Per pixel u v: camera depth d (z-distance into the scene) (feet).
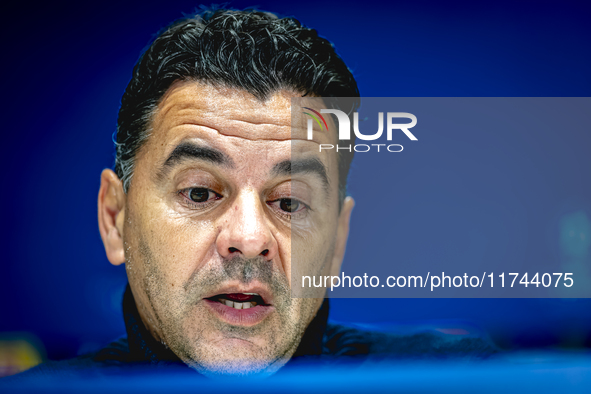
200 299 7.06
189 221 7.07
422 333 9.41
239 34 7.49
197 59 7.35
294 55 7.45
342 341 9.08
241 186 7.06
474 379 7.16
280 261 7.23
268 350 7.20
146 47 8.95
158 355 7.42
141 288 7.38
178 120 7.13
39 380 7.34
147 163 7.29
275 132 7.18
